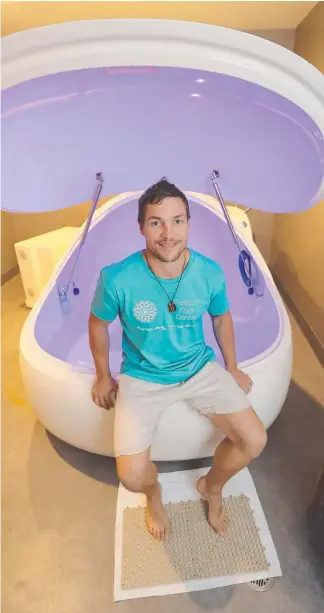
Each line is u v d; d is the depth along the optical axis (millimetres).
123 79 987
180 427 1247
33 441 1610
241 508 1331
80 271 2066
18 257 2393
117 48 850
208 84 999
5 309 2533
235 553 1219
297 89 925
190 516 1311
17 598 1151
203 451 1338
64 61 861
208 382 1145
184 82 996
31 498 1402
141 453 1083
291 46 2408
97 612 1116
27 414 1731
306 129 1012
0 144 1048
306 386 1827
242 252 1899
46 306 1749
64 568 1213
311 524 1277
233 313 2061
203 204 2131
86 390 1262
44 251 2326
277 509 1338
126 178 1476
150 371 1146
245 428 1107
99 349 1173
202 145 1299
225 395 1136
